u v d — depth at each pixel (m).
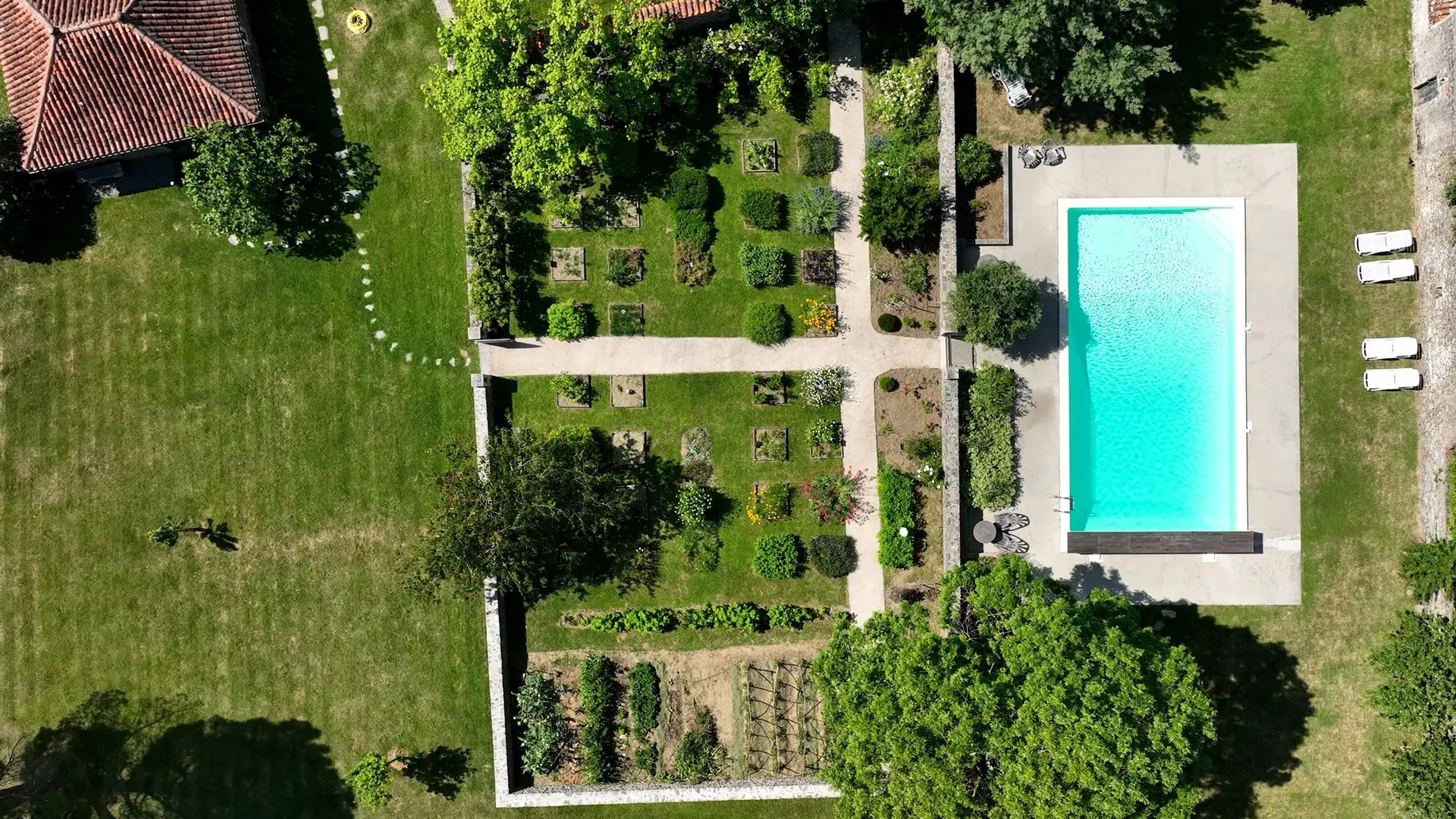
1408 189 28.86
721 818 29.44
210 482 29.34
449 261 29.16
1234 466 29.45
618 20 25.52
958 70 28.50
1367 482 29.08
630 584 29.38
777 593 29.39
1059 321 29.17
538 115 25.55
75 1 26.02
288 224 29.00
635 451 29.30
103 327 29.19
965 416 28.88
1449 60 27.00
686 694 29.50
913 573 29.22
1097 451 29.48
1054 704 22.11
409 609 29.41
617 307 29.11
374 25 29.02
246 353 29.30
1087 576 29.42
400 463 29.33
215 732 29.42
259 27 28.81
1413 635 26.27
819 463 29.38
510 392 29.33
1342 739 29.03
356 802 29.44
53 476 29.23
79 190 28.89
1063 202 29.08
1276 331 29.11
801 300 29.14
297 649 29.44
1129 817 23.16
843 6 27.22
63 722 29.31
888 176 28.09
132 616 29.39
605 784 29.31
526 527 25.89
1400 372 28.47
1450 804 25.09
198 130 26.91
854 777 24.42
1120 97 26.33
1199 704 23.38
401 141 29.05
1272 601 29.20
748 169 28.92
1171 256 29.38
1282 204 29.03
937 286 28.97
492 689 28.80
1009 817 22.50
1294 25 28.78
